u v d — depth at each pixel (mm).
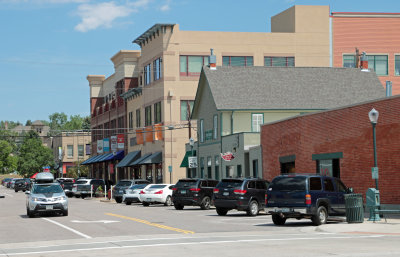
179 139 72062
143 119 80375
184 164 65250
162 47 71750
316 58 76125
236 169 52594
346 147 35625
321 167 38594
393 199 31531
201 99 61625
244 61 74125
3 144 143375
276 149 44844
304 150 40344
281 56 75312
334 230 23266
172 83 71750
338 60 76750
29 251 18078
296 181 26016
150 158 73125
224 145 55156
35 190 34812
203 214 35281
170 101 71562
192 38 72500
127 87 87312
